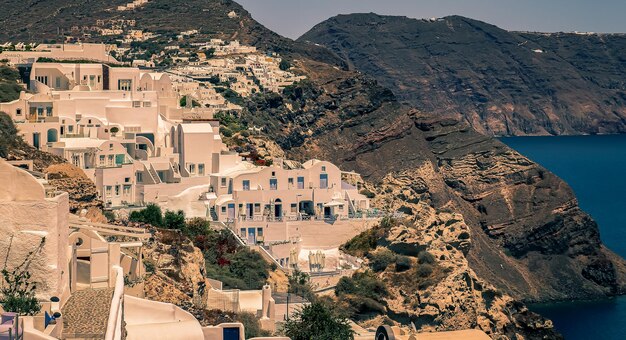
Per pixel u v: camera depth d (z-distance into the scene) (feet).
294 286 512.63
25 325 224.74
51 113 598.34
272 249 553.23
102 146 568.00
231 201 568.41
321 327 398.21
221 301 432.25
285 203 581.12
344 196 602.03
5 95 638.53
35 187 269.64
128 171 561.84
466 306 556.92
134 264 365.81
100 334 251.60
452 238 617.62
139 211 524.11
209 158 602.85
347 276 547.90
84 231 307.99
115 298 260.83
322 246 577.84
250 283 492.13
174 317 307.17
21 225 268.21
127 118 615.57
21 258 267.39
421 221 610.24
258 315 426.92
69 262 287.28
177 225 521.24
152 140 614.34
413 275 556.51
